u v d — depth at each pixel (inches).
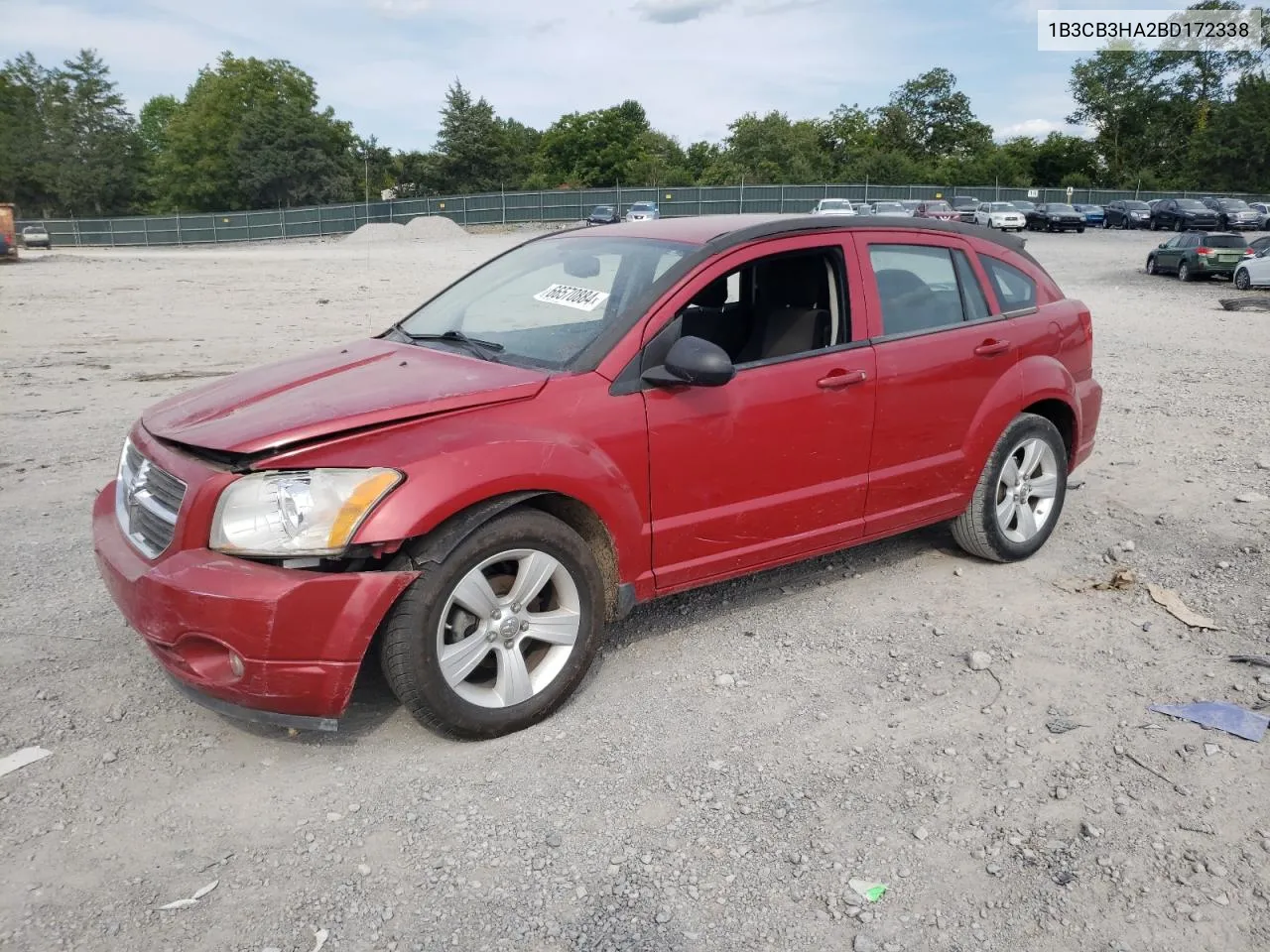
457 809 125.0
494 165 3567.9
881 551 215.3
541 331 159.9
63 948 101.0
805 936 104.7
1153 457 289.1
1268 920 106.3
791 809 125.6
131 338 549.3
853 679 158.9
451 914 107.1
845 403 171.8
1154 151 3523.6
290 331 581.9
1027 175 3503.9
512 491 135.2
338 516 123.5
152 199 3676.2
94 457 286.5
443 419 134.5
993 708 149.8
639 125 4480.8
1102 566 206.4
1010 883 112.6
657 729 143.9
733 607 186.1
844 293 175.6
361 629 124.4
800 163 3614.7
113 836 118.6
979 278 199.3
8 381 410.6
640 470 149.4
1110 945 103.3
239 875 112.6
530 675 143.4
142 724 142.8
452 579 130.6
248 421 132.7
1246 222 1905.8
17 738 138.5
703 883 112.4
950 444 189.6
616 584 152.4
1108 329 614.5
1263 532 221.8
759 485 164.2
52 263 1408.7
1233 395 385.1
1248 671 159.8
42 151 3494.1
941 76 4170.8
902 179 3388.3
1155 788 129.3
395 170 3804.1
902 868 115.0
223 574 122.1
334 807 125.1
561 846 118.3
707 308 177.6
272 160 3334.2
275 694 124.1
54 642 167.6
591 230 193.0
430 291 870.4
